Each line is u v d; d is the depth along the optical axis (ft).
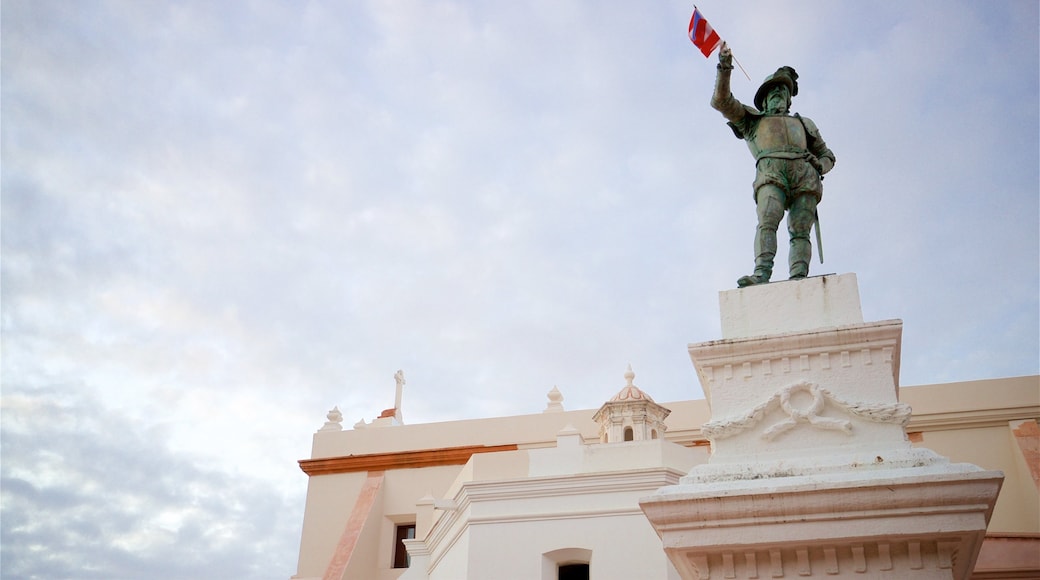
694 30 38.86
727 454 31.27
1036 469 73.20
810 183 36.91
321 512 92.32
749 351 32.78
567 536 58.03
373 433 96.48
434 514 76.07
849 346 31.91
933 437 80.07
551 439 90.84
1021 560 55.11
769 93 39.58
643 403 74.49
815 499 27.89
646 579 55.21
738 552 28.68
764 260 35.83
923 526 26.94
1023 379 79.87
